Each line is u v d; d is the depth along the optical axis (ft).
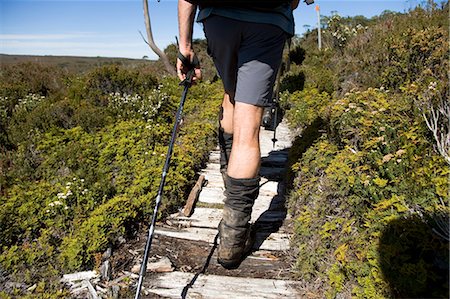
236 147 8.63
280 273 9.44
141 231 11.66
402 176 8.75
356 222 8.57
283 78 32.48
